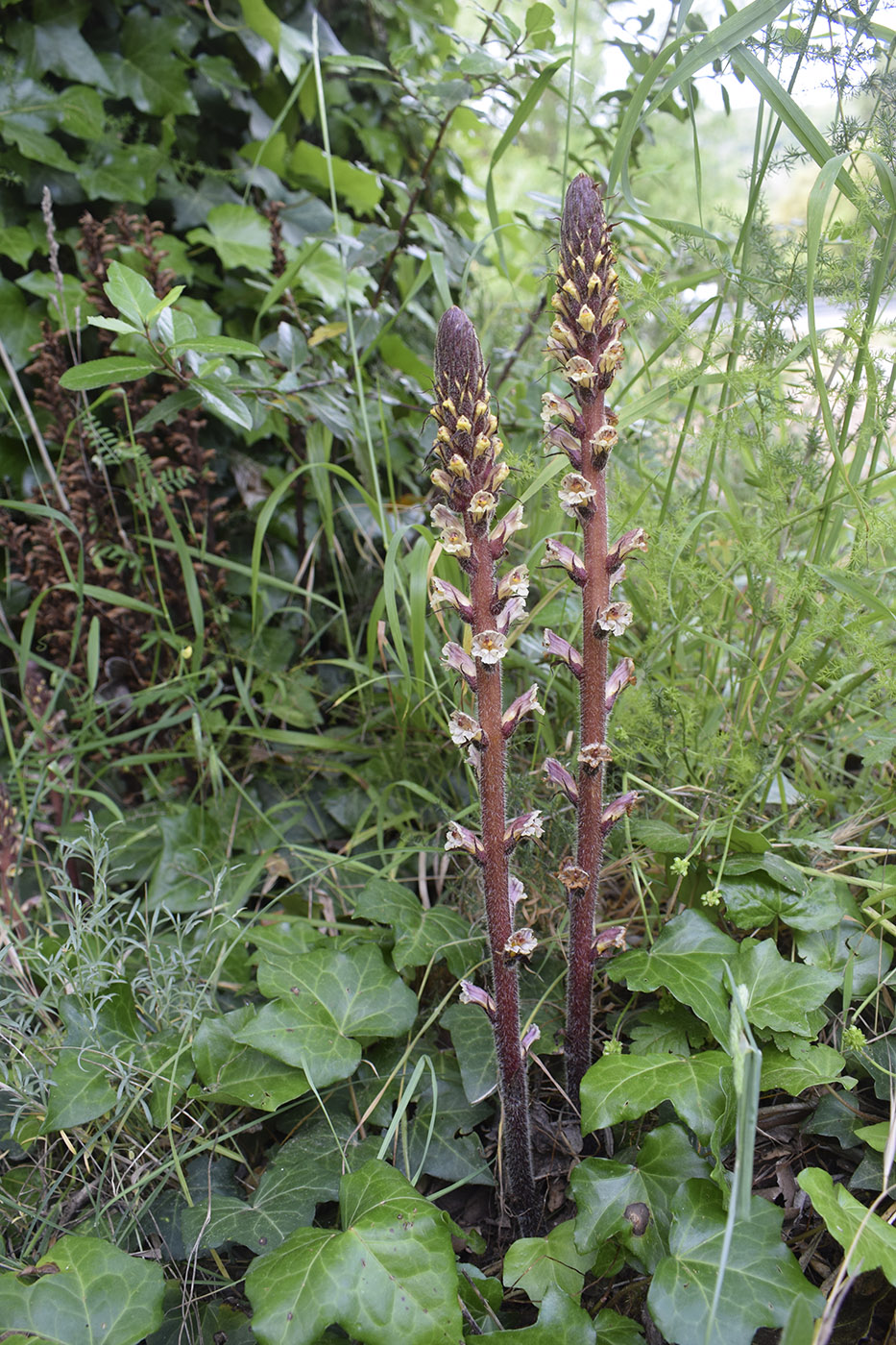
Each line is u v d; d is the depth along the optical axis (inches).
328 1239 16.6
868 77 22.2
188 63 35.2
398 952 22.9
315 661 30.4
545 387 36.1
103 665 32.3
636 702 24.1
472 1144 21.0
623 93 31.4
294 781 32.1
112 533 31.9
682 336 23.8
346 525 35.0
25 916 28.4
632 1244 17.1
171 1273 19.4
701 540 29.1
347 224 36.7
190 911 27.0
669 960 20.7
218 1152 20.8
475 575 16.6
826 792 25.8
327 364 31.6
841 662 22.9
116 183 33.7
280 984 21.8
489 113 32.3
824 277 22.9
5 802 26.3
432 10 43.8
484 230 51.6
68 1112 19.7
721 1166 17.2
